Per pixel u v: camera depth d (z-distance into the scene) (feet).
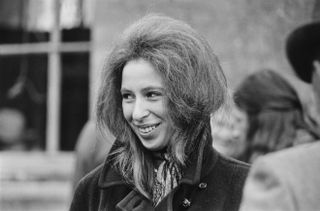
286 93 12.39
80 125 21.12
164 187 9.28
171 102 8.96
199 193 9.19
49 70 21.44
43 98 21.54
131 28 9.23
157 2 18.48
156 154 9.36
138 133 9.15
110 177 9.55
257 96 12.37
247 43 17.22
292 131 12.22
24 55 21.72
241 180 9.19
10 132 21.99
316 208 6.23
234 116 12.53
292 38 9.43
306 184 6.30
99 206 9.74
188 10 18.15
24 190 21.71
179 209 9.12
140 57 8.99
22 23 21.76
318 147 6.52
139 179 9.29
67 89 21.26
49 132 21.57
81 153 16.87
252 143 12.39
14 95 21.90
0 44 21.99
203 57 9.06
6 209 21.95
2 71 21.99
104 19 19.84
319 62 8.19
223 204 9.09
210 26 17.90
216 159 9.34
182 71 8.91
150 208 9.21
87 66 20.93
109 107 9.53
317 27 9.20
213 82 9.14
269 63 16.55
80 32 21.06
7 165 21.90
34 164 21.66
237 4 17.42
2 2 21.97
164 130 9.07
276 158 6.47
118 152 9.55
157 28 9.06
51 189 21.49
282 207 6.25
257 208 6.39
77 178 16.90
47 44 21.45
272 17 16.55
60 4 21.35
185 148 9.14
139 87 8.97
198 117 9.07
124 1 19.48
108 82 9.47
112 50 9.35
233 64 17.44
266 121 12.30
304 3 15.35
